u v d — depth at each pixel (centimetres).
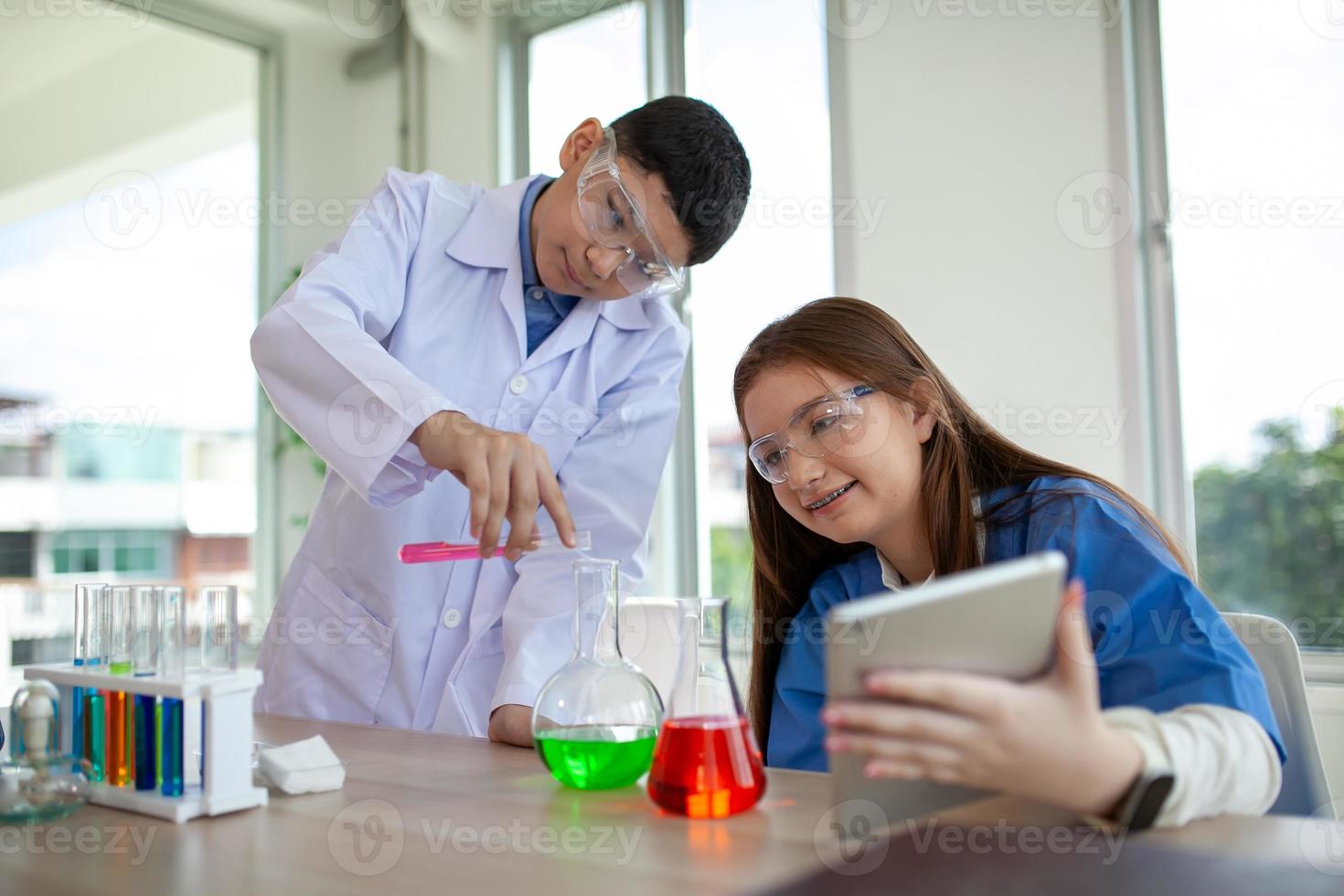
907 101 270
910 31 270
